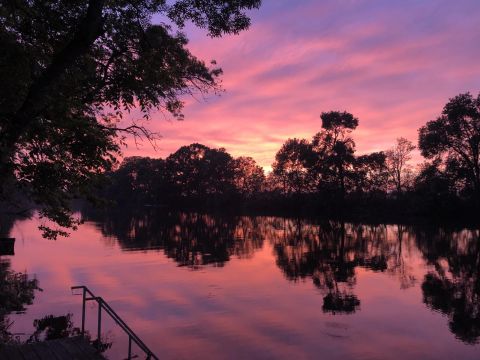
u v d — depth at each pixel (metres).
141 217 91.31
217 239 48.09
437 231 57.88
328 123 87.19
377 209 86.50
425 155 74.25
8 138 7.37
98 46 10.94
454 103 70.75
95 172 9.91
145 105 12.25
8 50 7.40
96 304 19.12
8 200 8.50
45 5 8.93
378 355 13.59
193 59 15.14
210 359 13.08
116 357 12.88
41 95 7.48
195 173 150.25
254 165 155.50
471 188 71.88
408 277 26.17
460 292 22.11
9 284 12.06
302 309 18.86
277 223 74.06
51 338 14.25
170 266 29.91
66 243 42.47
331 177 88.19
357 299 20.66
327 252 37.41
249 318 17.44
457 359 13.38
